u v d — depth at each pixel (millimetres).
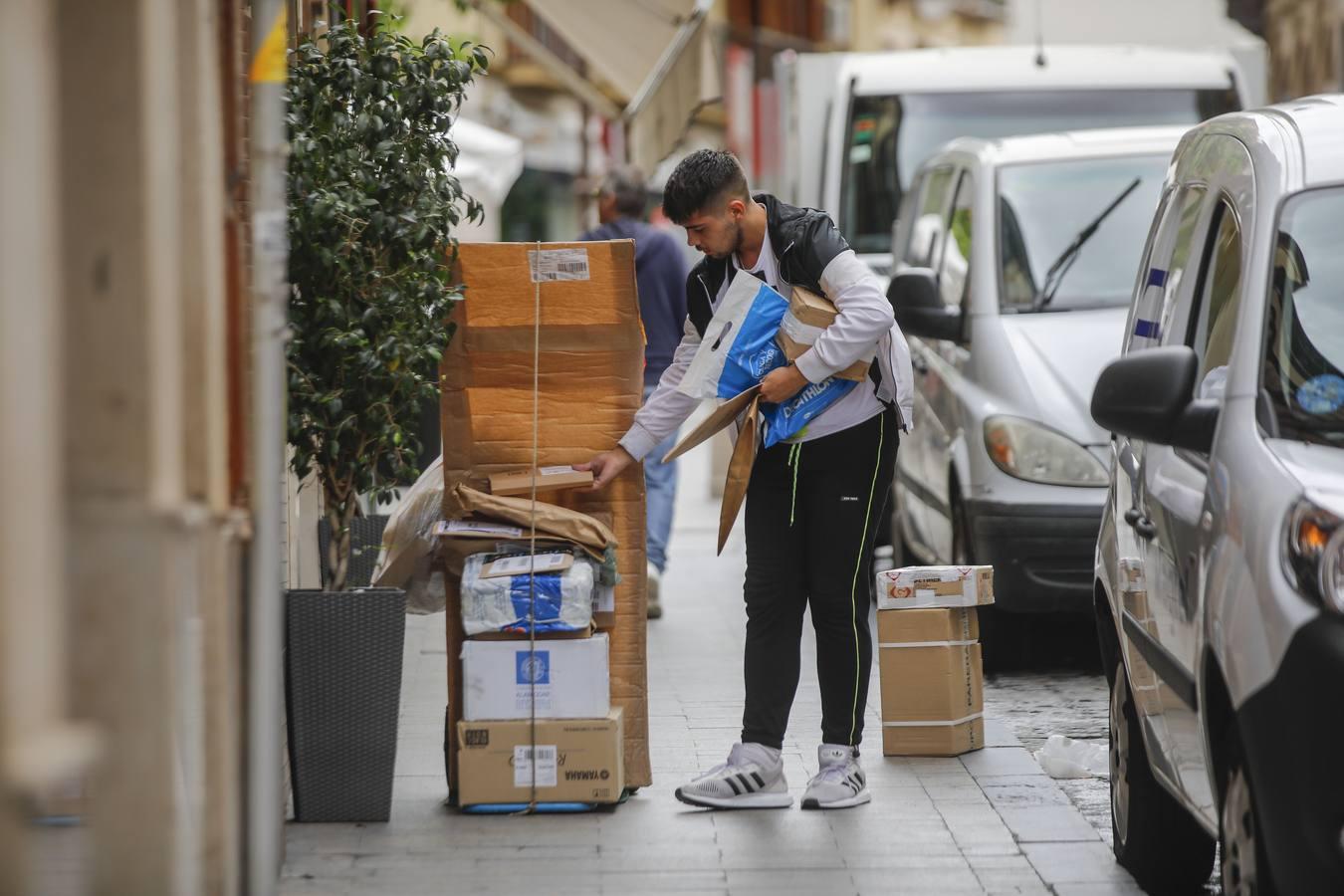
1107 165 26734
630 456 15992
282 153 11438
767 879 14250
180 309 10594
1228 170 13625
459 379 16078
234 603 11367
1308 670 10023
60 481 9344
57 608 7719
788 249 15797
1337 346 11766
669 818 15961
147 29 9273
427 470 16891
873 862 14719
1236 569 10820
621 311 15891
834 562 16156
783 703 16438
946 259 27812
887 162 37781
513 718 15992
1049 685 23156
